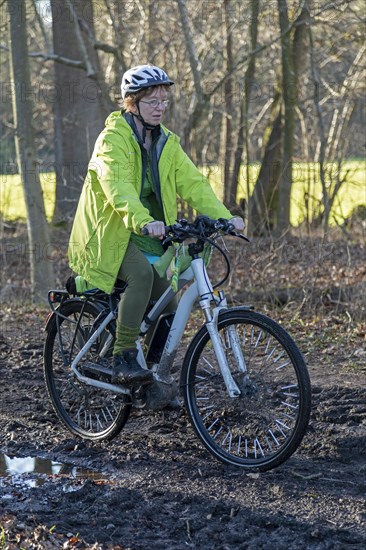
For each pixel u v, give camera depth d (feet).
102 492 14.32
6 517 13.20
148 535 12.74
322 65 43.98
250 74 39.55
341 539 12.44
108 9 36.78
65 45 43.98
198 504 13.73
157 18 40.42
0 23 35.17
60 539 12.57
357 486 14.21
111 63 44.27
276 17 40.96
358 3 38.93
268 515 13.19
